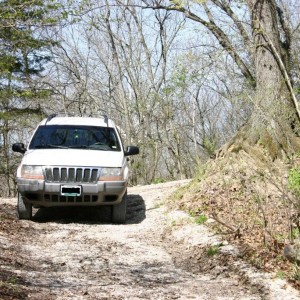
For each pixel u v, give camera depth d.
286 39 13.76
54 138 10.89
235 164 11.67
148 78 33.16
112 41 32.50
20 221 10.16
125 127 34.34
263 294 5.82
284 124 11.42
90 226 10.13
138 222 10.61
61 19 15.00
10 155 33.16
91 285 6.13
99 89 36.66
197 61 14.55
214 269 6.98
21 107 30.61
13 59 23.41
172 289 6.11
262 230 8.25
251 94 12.94
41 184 9.88
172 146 34.69
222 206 10.37
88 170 9.99
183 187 12.52
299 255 6.70
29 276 6.30
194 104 35.06
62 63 34.84
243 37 14.02
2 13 14.71
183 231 9.12
